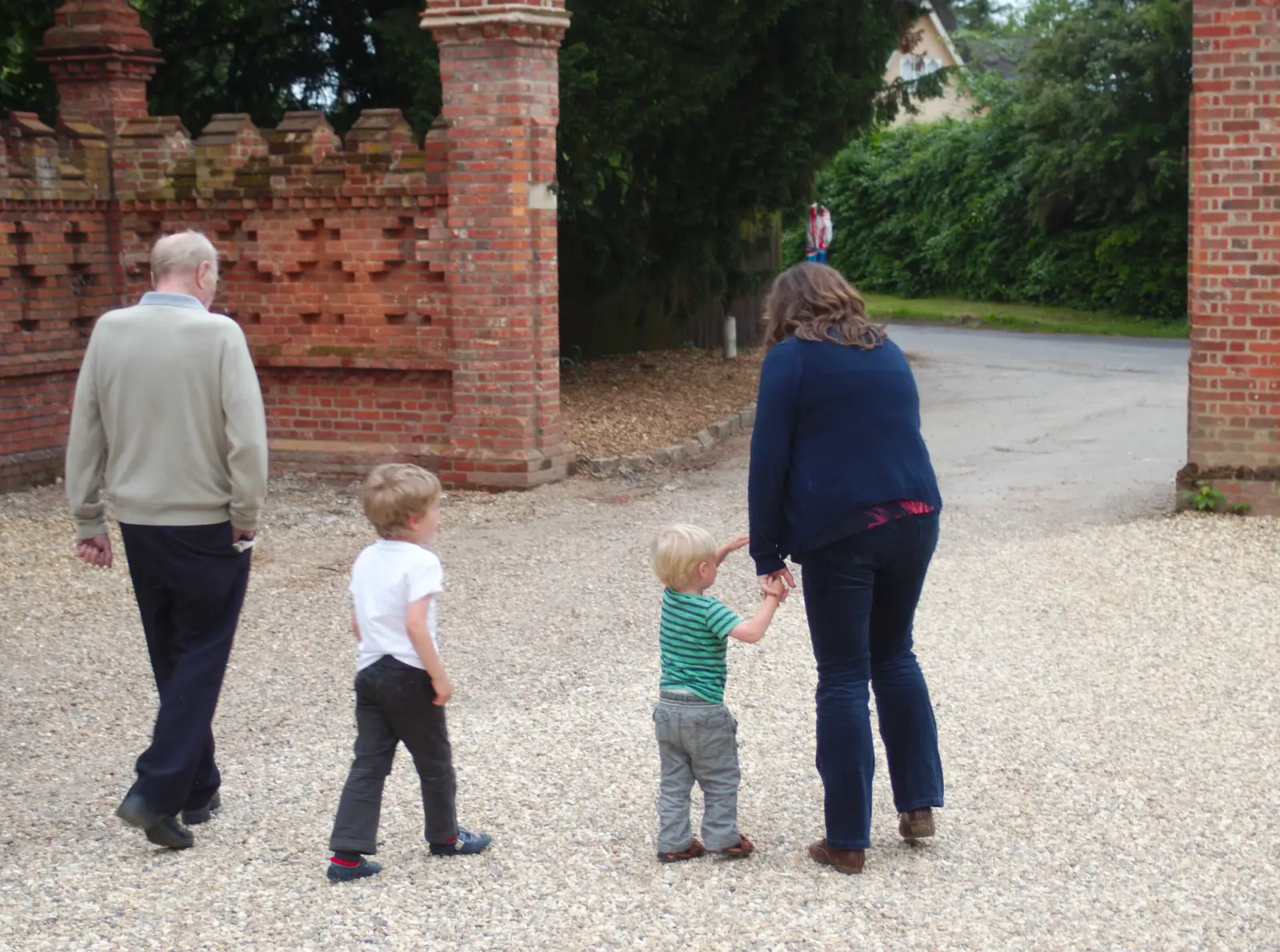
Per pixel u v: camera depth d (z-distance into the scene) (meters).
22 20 13.51
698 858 4.34
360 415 11.52
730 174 15.84
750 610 7.60
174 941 3.79
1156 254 30.12
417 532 4.28
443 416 11.27
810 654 6.66
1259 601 7.55
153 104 15.02
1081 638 6.91
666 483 11.47
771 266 21.80
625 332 18.69
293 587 8.23
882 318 31.70
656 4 13.53
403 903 4.02
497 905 4.00
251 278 11.60
